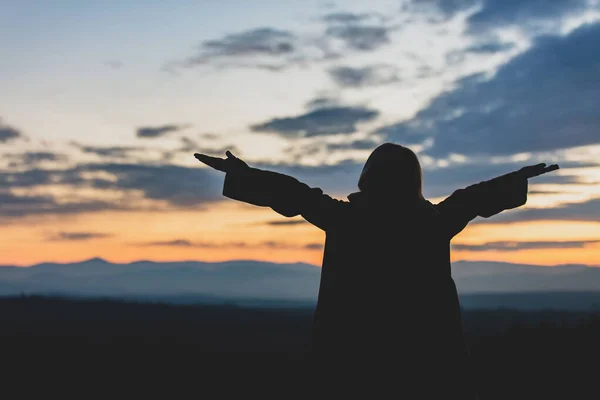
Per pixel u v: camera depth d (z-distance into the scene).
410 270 3.94
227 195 4.05
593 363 11.01
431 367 3.79
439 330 3.88
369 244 3.99
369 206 4.11
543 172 4.37
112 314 35.59
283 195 4.02
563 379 10.24
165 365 12.85
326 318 3.92
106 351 14.51
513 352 12.02
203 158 4.07
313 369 3.88
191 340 17.78
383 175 4.15
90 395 10.04
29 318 30.14
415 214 4.09
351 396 3.75
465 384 3.86
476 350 12.94
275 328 25.88
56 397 9.84
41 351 14.26
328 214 4.07
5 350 14.35
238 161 4.09
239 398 9.86
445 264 4.05
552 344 12.20
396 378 3.75
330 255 4.05
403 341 3.81
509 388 9.92
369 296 3.89
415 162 4.23
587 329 13.22
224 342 18.16
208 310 44.69
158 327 24.12
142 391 10.37
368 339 3.82
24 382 10.94
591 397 9.29
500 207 4.24
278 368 12.74
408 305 3.87
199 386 10.84
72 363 12.80
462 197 4.23
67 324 24.97
